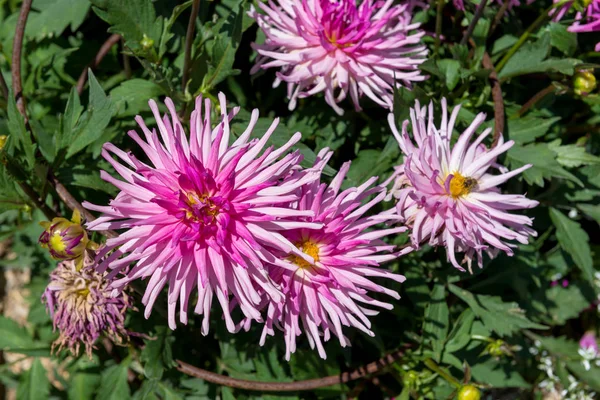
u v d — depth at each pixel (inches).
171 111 19.0
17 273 31.4
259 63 23.6
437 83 25.2
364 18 22.7
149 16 22.2
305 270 19.4
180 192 17.9
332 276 19.3
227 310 18.0
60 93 26.7
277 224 18.3
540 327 24.1
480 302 24.6
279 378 25.0
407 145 20.8
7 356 30.9
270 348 25.0
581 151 25.2
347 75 22.5
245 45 26.7
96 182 22.7
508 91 27.1
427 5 24.9
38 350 25.0
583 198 26.3
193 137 18.7
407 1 24.6
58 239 19.8
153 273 18.3
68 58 26.8
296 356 24.9
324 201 19.7
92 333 21.8
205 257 18.1
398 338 26.4
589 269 25.8
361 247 19.6
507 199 20.9
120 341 22.2
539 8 27.8
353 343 26.7
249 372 25.2
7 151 21.3
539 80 27.4
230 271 18.4
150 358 23.1
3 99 24.7
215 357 25.8
